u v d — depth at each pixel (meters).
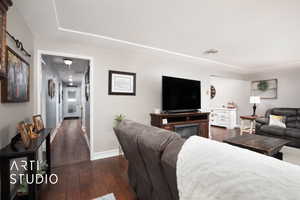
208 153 0.80
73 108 9.42
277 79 4.93
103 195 1.76
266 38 2.50
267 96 5.16
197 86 4.01
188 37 2.53
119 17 1.93
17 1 1.53
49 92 4.17
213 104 6.76
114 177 2.16
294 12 1.74
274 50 3.11
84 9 1.75
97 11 1.79
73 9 1.75
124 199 1.70
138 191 1.65
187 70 4.09
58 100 6.30
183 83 3.69
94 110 2.83
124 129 1.52
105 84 2.93
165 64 3.69
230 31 2.28
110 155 2.98
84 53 2.73
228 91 6.28
